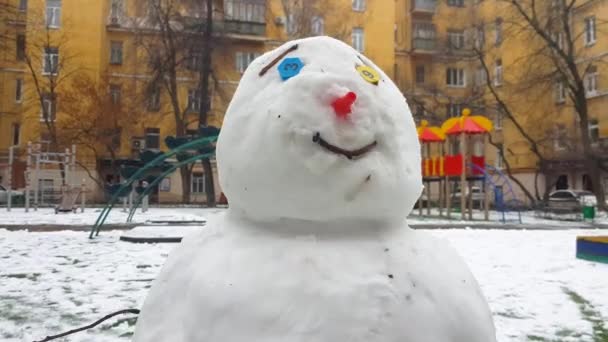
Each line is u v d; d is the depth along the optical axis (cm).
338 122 180
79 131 2580
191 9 2547
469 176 1750
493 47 2830
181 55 2622
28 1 2764
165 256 758
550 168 2733
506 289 546
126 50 2945
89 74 2759
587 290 543
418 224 1462
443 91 3120
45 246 872
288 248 184
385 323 169
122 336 363
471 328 182
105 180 2794
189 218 1519
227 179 205
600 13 2522
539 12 2334
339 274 175
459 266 203
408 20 3506
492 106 2744
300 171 180
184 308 188
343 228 192
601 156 2306
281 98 188
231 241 199
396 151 193
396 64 3488
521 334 386
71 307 452
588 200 2292
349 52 208
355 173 179
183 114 2741
